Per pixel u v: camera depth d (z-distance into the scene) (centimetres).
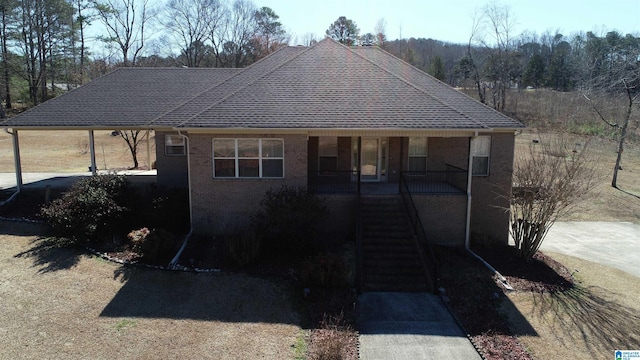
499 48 5506
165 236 1369
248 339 970
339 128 1411
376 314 1116
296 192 1470
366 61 1830
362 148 1809
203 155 1506
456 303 1177
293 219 1386
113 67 5300
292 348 944
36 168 2869
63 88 5884
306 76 1708
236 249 1317
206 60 6719
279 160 1522
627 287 1350
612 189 2756
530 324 1091
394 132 1462
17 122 1789
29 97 5459
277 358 905
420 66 7438
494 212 1678
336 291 1209
